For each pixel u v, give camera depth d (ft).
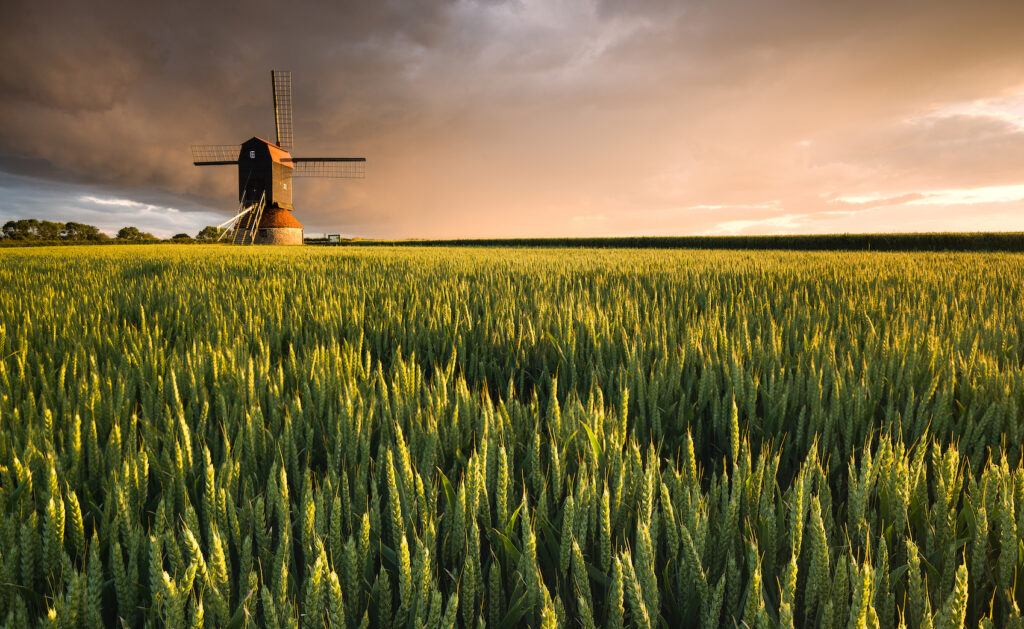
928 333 11.39
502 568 4.13
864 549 4.10
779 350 10.07
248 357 9.61
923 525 4.47
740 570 3.81
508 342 12.05
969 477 4.48
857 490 4.41
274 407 6.71
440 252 81.46
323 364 8.66
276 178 180.24
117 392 7.20
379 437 6.47
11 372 8.39
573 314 14.11
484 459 4.75
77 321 13.29
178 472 4.84
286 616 3.21
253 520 4.25
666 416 7.43
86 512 4.94
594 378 8.25
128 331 11.69
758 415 8.02
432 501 4.45
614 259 51.21
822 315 14.82
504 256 61.05
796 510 3.92
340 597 2.93
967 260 48.55
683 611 3.69
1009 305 16.62
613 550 4.17
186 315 15.02
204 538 4.36
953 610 2.94
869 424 6.79
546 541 4.18
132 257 59.62
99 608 3.37
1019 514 4.10
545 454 5.97
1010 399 6.72
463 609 3.48
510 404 6.88
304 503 4.08
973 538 4.21
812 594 3.44
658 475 4.87
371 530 4.30
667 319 14.69
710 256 60.90
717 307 15.14
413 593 3.41
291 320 14.33
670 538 3.93
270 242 177.68
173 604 2.97
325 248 105.81
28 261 49.55
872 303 16.47
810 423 6.74
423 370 11.49
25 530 3.76
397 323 14.61
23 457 5.06
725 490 4.45
